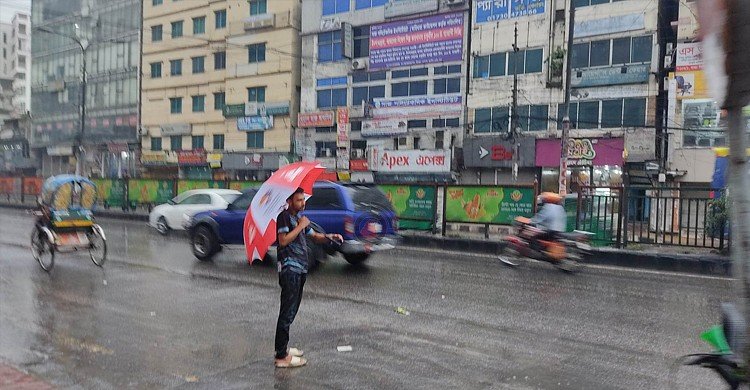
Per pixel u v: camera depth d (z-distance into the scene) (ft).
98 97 161.99
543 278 32.94
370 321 22.13
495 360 17.39
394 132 109.40
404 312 23.65
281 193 16.06
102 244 35.12
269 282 30.25
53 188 33.37
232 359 17.37
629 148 85.61
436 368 16.60
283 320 16.52
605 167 88.69
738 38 7.04
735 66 7.07
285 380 15.53
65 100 171.22
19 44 348.79
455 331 20.74
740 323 11.06
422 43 107.45
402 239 51.39
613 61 88.43
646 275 34.73
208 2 138.82
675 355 18.04
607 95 88.48
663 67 85.92
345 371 16.28
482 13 100.01
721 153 44.96
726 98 7.22
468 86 102.53
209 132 139.33
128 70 154.40
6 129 196.24
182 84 143.84
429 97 106.11
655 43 84.89
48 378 15.67
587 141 88.69
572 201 45.29
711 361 11.90
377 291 28.12
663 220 41.60
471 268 36.52
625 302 26.16
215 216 37.93
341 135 115.14
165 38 146.82
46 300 25.46
